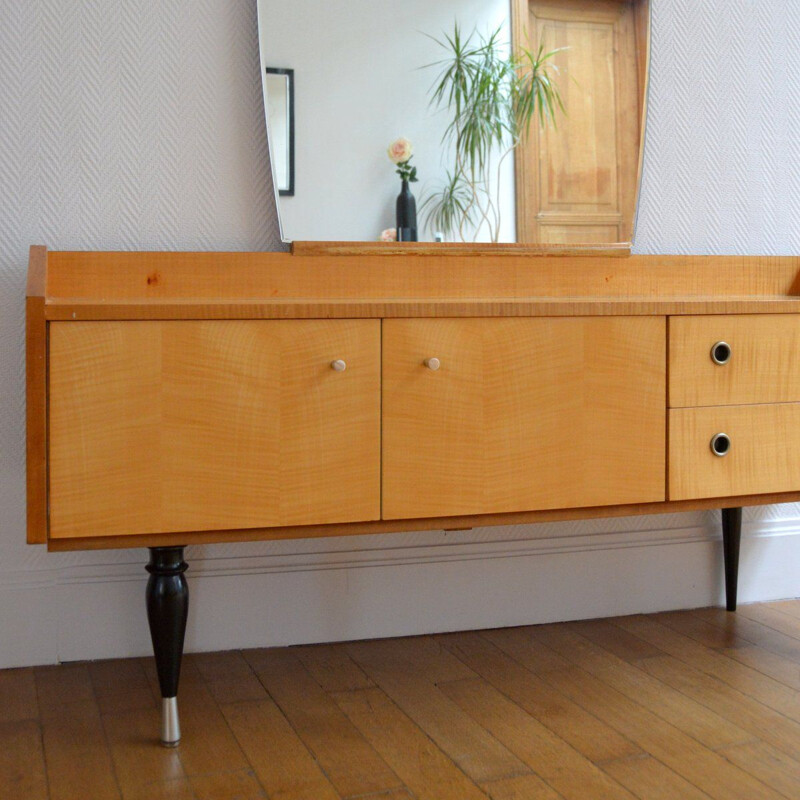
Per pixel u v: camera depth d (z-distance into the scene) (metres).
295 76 1.99
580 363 1.71
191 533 1.55
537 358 1.68
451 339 1.64
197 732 1.62
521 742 1.58
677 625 2.21
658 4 2.24
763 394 1.83
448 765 1.50
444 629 2.17
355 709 1.72
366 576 2.11
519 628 2.20
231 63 1.98
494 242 2.08
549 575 2.23
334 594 2.10
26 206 1.90
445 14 2.08
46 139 1.90
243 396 1.55
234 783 1.44
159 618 1.56
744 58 2.33
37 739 1.60
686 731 1.62
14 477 1.92
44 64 1.89
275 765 1.50
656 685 1.83
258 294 1.93
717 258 2.23
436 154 2.06
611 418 1.73
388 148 2.03
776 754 1.53
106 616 1.98
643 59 2.22
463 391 1.65
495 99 2.11
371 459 1.61
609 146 2.20
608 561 2.28
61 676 1.89
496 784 1.43
